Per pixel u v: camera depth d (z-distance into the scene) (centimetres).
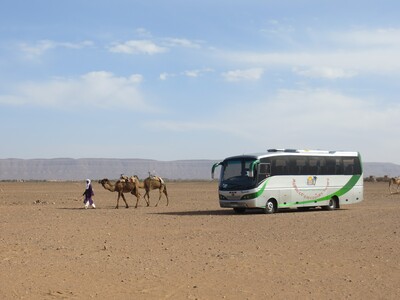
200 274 1516
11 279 1437
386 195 6525
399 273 1542
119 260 1728
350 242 2158
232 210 3934
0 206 4306
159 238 2286
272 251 1917
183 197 5947
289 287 1373
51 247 1998
